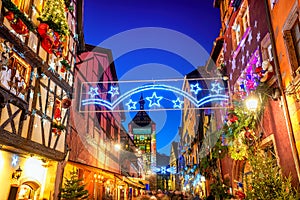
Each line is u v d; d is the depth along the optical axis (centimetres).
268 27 788
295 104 648
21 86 773
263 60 867
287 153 709
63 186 1089
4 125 679
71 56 1208
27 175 880
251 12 998
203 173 1775
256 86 882
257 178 690
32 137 823
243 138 914
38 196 938
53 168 1004
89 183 1384
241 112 935
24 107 775
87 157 1423
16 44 744
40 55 898
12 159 792
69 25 1186
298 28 661
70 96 1166
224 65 1418
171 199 1327
